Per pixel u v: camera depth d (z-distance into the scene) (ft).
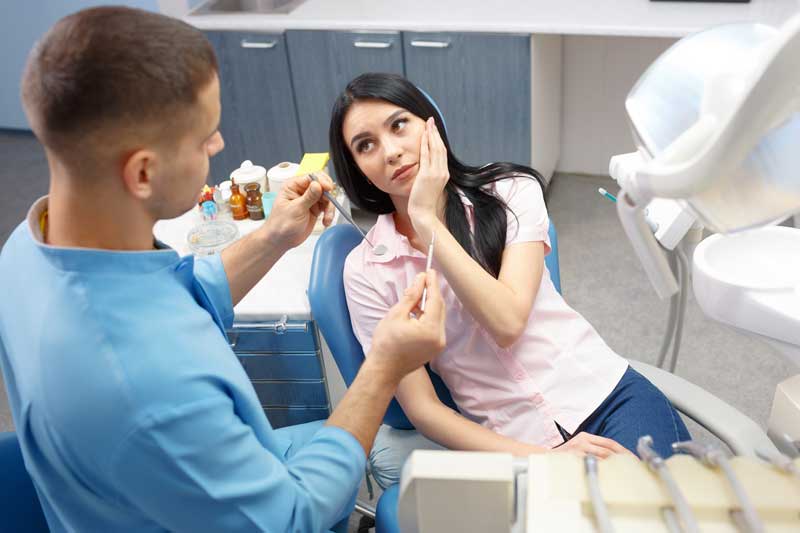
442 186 4.67
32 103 2.93
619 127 11.19
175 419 3.10
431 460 2.21
